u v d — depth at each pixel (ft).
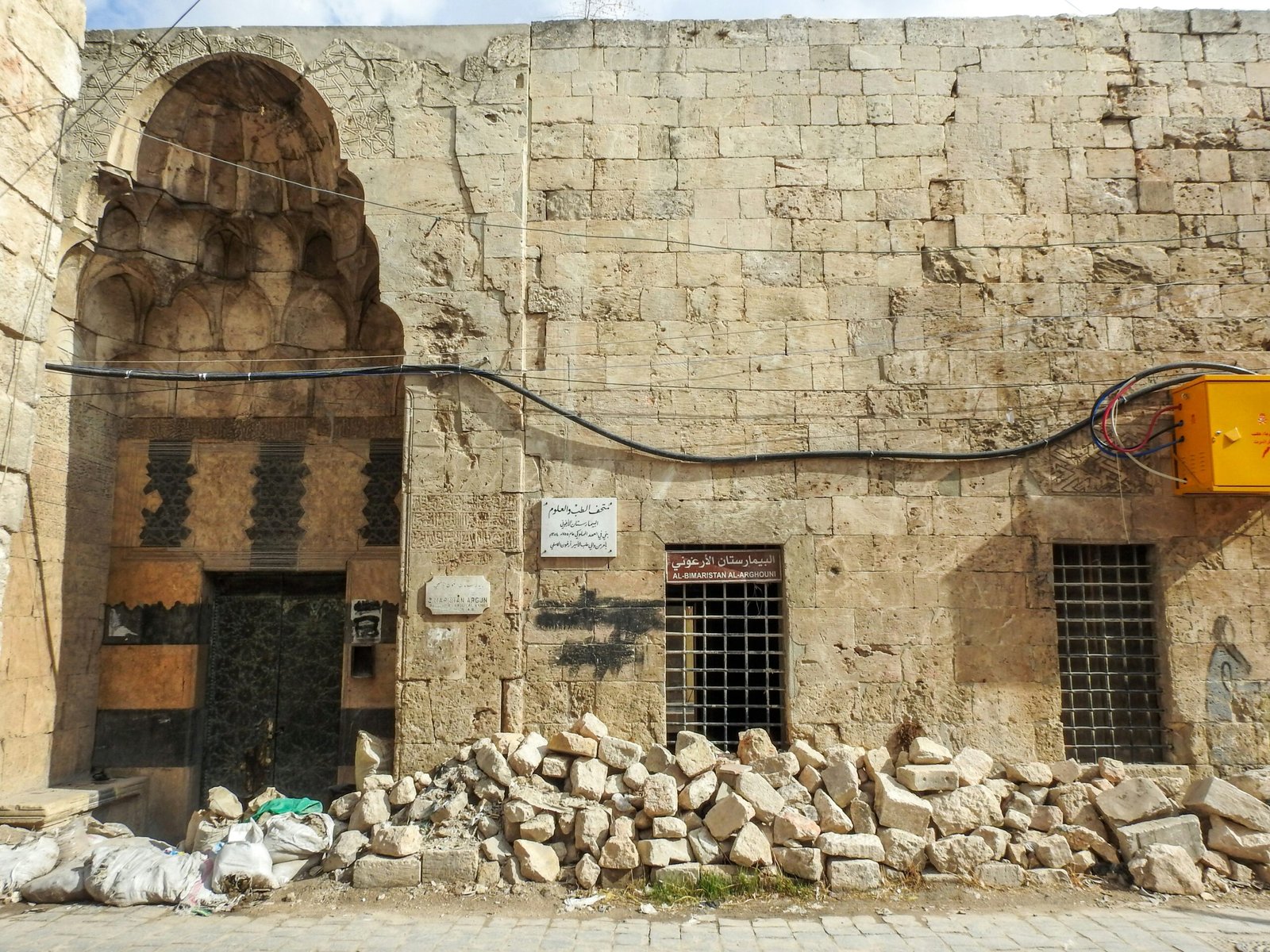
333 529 28.35
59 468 25.54
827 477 24.13
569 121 25.48
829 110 25.43
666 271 24.93
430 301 24.56
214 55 25.00
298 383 28.84
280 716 28.35
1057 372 24.43
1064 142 25.26
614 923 17.90
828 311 24.76
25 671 24.20
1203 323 24.61
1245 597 23.49
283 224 28.09
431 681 23.24
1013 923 17.83
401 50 25.50
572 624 23.58
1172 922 17.80
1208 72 25.62
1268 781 21.13
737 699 23.93
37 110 18.66
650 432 24.31
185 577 28.07
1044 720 23.06
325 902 19.24
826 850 19.90
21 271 18.19
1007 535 23.84
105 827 23.06
